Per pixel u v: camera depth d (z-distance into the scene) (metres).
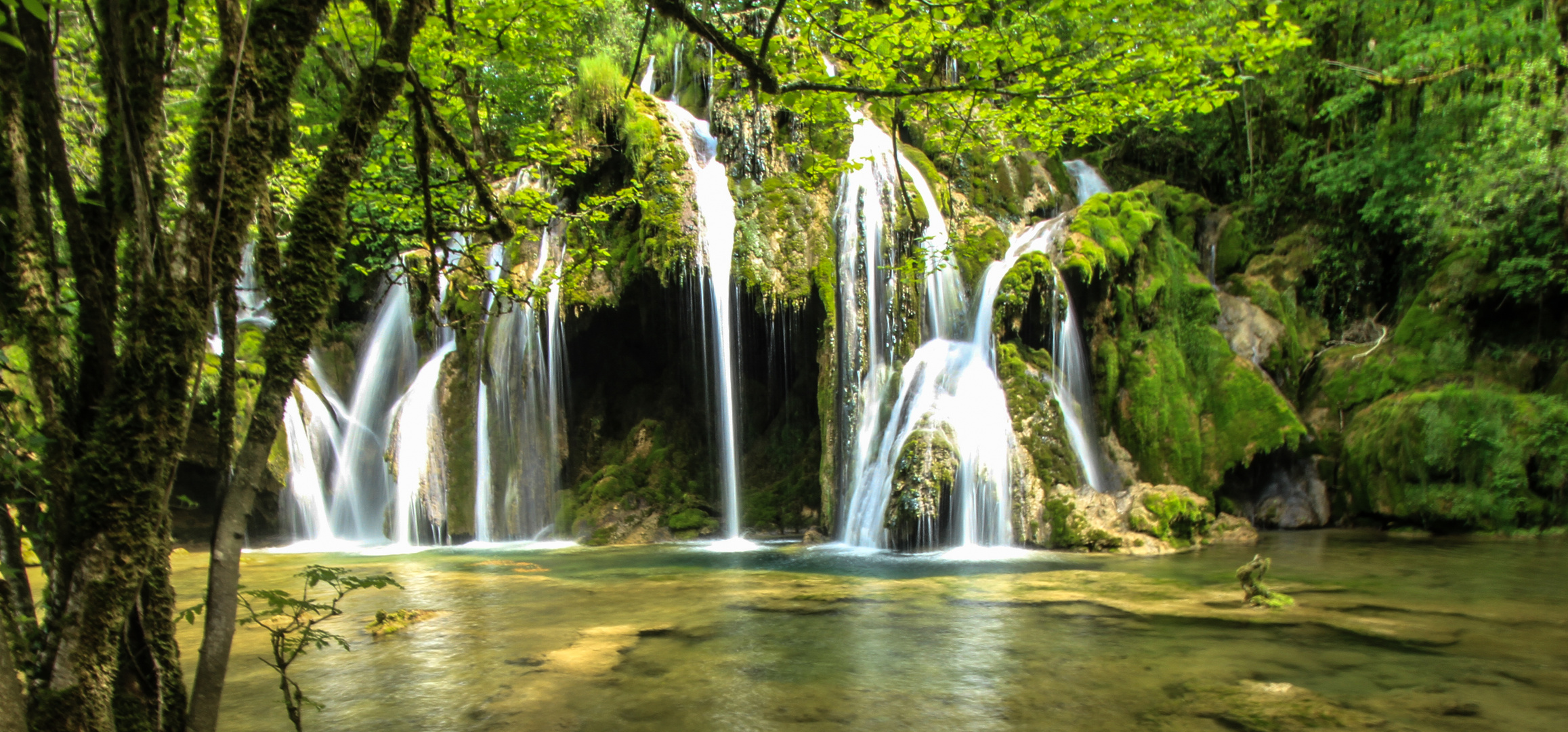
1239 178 21.47
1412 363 15.88
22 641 2.06
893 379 14.01
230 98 2.09
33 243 2.15
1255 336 16.94
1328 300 18.36
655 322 15.97
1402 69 16.17
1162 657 6.39
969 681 5.82
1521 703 5.24
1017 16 5.62
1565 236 14.65
